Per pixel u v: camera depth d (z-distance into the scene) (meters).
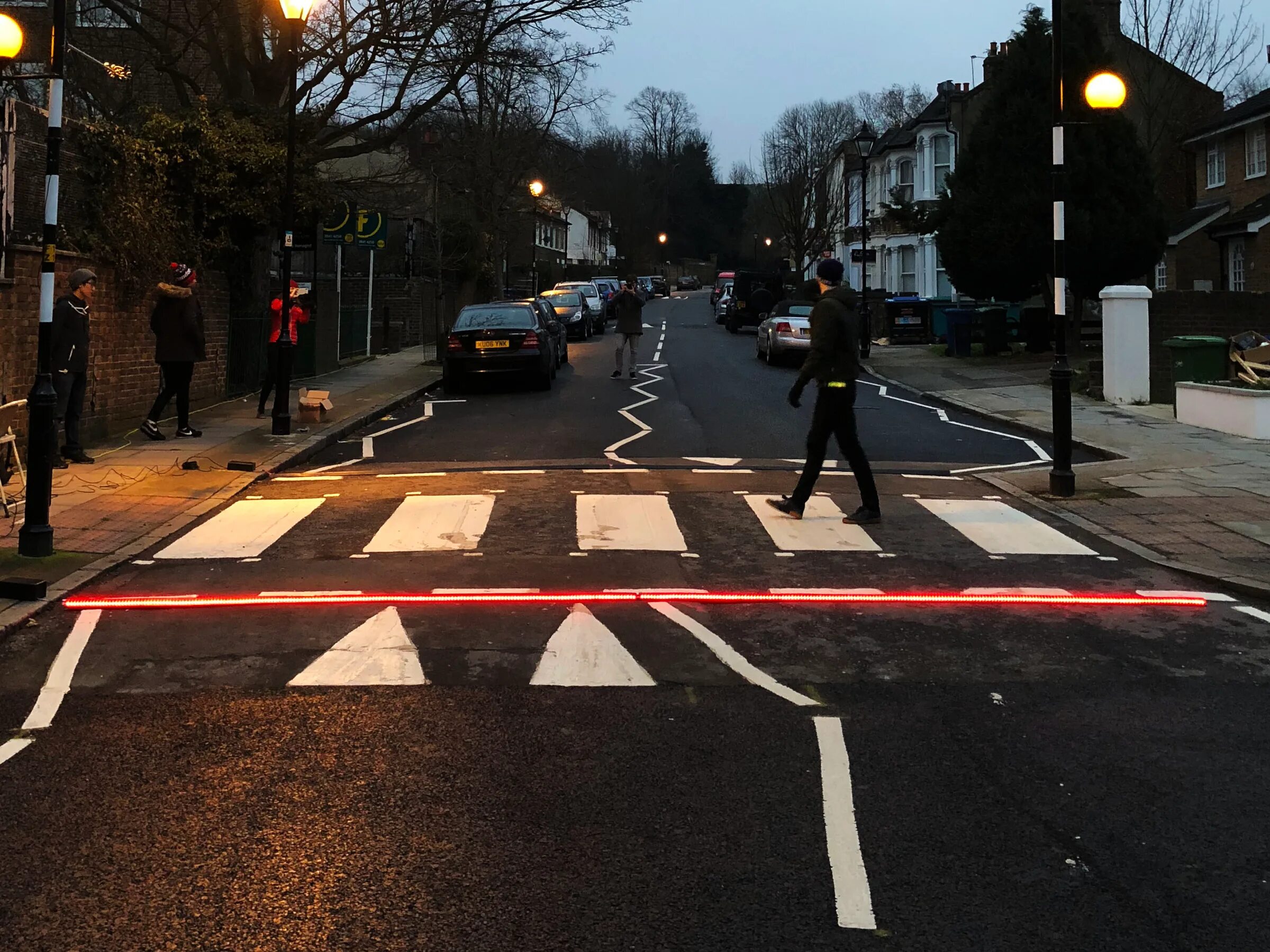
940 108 47.84
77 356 11.72
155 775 4.53
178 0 19.95
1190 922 3.50
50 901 3.55
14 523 9.09
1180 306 18.52
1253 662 6.12
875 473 12.29
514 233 36.06
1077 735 5.06
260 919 3.46
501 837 4.02
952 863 3.87
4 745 4.85
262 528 9.34
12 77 7.78
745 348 32.25
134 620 6.75
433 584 7.62
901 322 33.94
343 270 36.50
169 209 15.25
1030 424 15.75
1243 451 13.12
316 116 19.41
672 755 4.78
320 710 5.27
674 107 122.62
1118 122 23.30
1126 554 8.72
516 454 13.58
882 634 6.56
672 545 8.80
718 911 3.54
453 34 18.62
